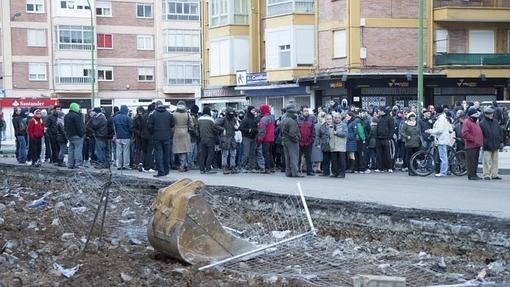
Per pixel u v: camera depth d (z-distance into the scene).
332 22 41.84
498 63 42.34
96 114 23.55
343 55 41.28
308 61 43.88
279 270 9.07
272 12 45.16
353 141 22.11
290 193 15.51
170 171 22.67
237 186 17.25
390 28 40.84
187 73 69.31
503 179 20.23
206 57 55.59
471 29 43.09
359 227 12.45
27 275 8.41
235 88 48.62
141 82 68.06
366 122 22.83
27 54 63.84
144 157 22.44
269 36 45.31
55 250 9.96
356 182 19.08
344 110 23.27
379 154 22.94
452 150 21.66
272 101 46.88
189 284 8.10
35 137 25.30
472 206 13.67
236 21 47.97
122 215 13.23
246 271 8.94
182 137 22.06
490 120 20.20
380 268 9.31
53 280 8.21
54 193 16.53
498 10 42.41
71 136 22.59
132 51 67.62
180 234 9.02
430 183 18.94
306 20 43.72
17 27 63.47
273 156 22.88
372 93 41.16
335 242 11.17
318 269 9.20
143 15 68.06
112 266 8.90
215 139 21.92
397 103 40.97
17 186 19.48
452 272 9.31
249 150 22.42
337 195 15.65
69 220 12.54
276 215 13.59
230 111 22.30
